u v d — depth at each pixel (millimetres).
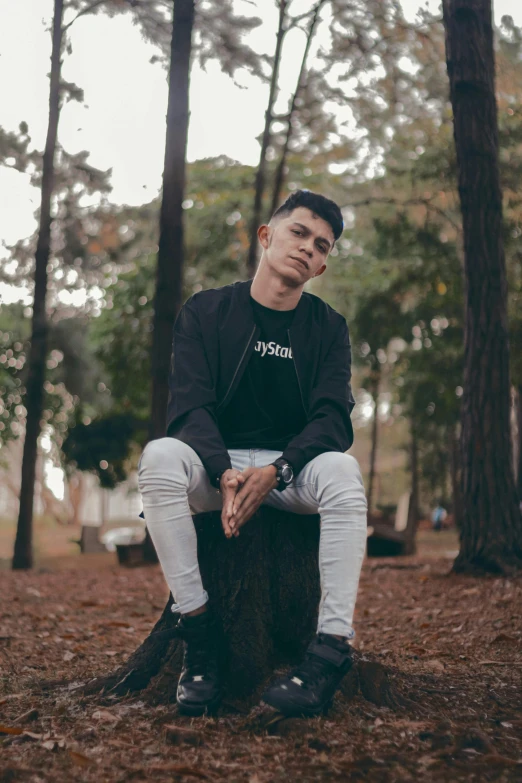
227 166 21094
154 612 6992
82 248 15938
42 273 15219
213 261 20609
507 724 2865
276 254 3061
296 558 3072
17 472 53062
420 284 20594
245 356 3035
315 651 2732
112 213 15820
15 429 26172
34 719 2900
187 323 3104
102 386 23953
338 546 2740
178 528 2775
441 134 16031
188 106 11820
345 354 3186
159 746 2551
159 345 12008
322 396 3035
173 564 2789
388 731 2705
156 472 2748
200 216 20766
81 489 55438
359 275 22703
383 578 8984
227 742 2590
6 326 24484
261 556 3021
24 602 7520
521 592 6719
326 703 2814
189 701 2791
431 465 37281
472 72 8586
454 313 21375
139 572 11383
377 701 2992
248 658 2914
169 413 3012
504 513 8352
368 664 3094
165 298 11984
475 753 2496
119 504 73688
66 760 2439
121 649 4848
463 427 8648
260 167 14875
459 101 8680
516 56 12828
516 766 2396
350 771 2330
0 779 2271
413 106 13781
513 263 15523
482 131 8602
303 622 3045
